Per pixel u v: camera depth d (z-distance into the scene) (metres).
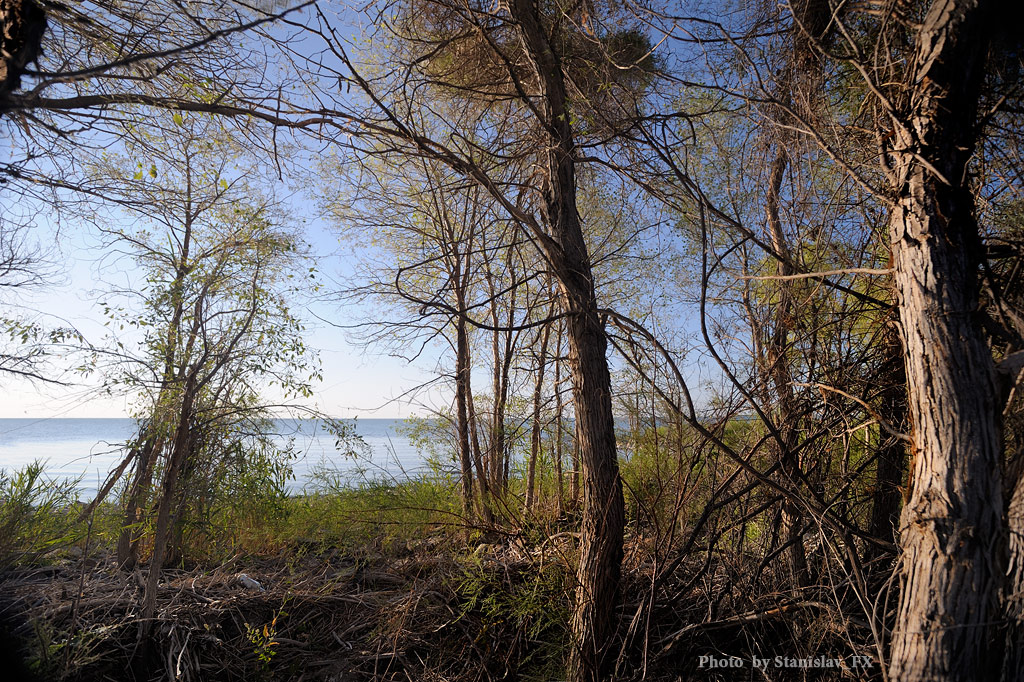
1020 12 2.74
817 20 3.86
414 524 6.55
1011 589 2.69
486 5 5.00
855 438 4.47
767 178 4.55
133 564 5.98
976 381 2.60
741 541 4.61
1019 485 2.82
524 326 4.12
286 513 6.85
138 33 4.31
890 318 3.22
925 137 2.81
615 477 4.58
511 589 5.25
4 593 5.10
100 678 4.57
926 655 2.50
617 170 4.77
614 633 4.41
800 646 4.09
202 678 4.80
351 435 5.76
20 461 17.25
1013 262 3.38
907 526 2.71
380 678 4.99
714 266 3.57
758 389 4.30
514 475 8.02
